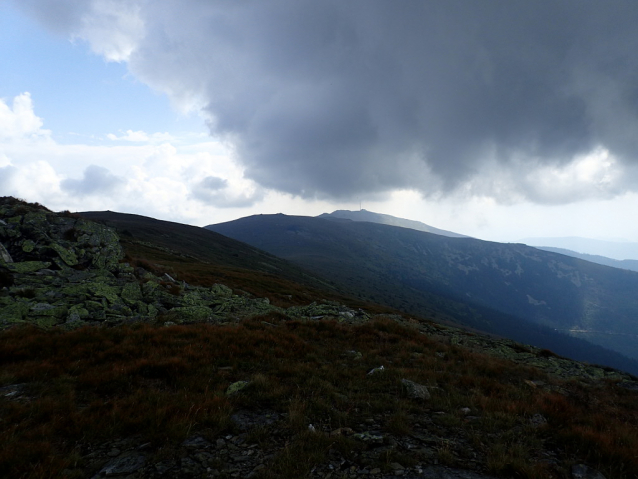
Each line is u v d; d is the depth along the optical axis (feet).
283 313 81.05
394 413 30.32
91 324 51.44
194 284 123.54
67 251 80.02
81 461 20.59
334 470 20.95
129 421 24.63
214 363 40.04
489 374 48.75
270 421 27.30
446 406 32.89
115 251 95.61
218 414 26.66
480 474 21.16
